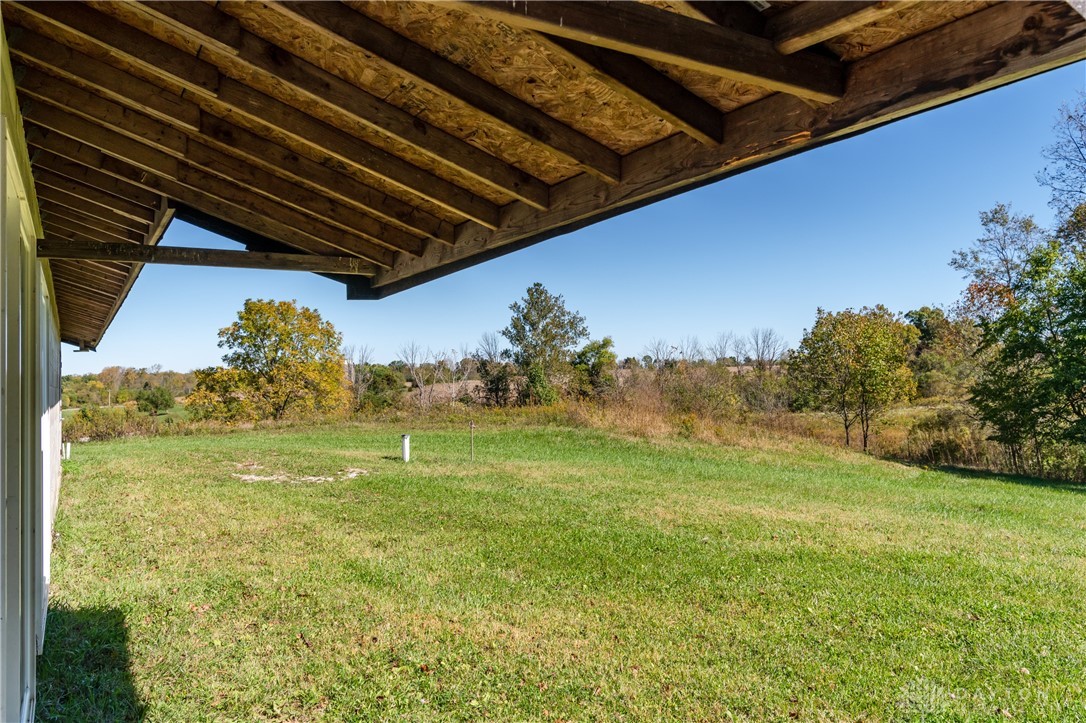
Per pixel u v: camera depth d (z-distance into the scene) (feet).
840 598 16.81
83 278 28.71
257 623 13.84
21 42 8.68
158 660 11.76
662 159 9.09
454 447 52.01
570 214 10.64
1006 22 5.63
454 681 11.57
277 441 56.29
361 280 17.11
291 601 15.24
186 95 10.18
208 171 12.74
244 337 84.79
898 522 27.12
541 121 8.67
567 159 9.04
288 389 85.71
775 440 56.85
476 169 10.01
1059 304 47.91
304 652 12.45
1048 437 48.39
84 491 29.14
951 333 75.15
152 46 8.39
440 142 9.59
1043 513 29.99
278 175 12.92
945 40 6.05
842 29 5.81
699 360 90.22
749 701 11.16
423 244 14.90
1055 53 5.27
